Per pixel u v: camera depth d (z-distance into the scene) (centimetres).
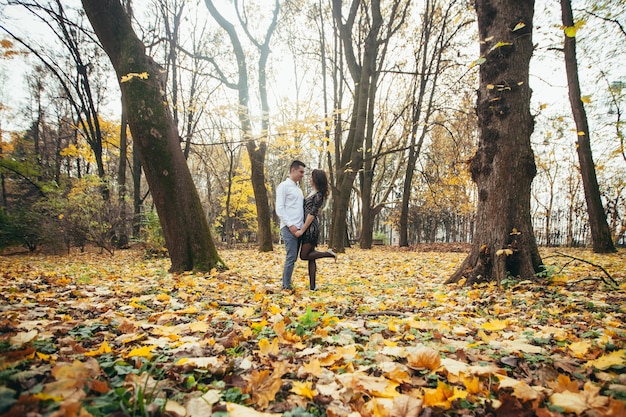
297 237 501
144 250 1163
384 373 183
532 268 488
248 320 298
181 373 173
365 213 1767
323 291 491
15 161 1605
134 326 254
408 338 248
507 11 502
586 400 147
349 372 184
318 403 152
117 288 464
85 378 139
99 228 1273
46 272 679
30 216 1318
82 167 2656
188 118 1541
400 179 3166
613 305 357
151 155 604
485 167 523
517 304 385
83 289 445
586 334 255
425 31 1579
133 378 149
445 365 186
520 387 156
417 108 1716
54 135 2623
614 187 1650
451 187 2131
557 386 164
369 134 1780
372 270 769
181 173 627
